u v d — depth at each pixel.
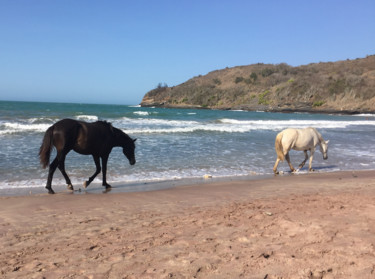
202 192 7.16
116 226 4.51
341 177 9.41
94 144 7.58
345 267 2.93
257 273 2.88
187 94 110.12
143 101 122.50
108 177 8.93
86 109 62.69
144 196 6.70
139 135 18.48
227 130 22.36
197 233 4.08
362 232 3.87
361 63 105.25
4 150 11.84
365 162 12.55
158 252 3.45
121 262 3.20
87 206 5.81
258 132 22.53
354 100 77.81
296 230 4.03
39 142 14.05
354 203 5.50
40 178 8.42
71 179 8.52
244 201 6.17
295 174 10.12
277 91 90.44
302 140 10.36
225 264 3.09
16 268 3.09
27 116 27.86
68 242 3.84
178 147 14.44
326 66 109.88
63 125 7.23
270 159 12.59
